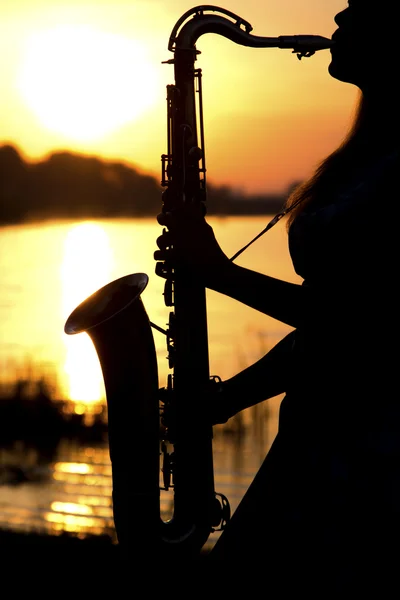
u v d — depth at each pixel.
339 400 4.20
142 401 5.36
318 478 4.21
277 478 4.39
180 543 5.34
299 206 4.77
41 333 47.12
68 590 9.80
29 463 18.88
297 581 4.25
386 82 4.40
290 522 4.29
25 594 9.77
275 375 4.93
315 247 4.30
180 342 5.39
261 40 5.77
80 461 19.25
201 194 5.67
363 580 4.09
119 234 169.75
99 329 5.40
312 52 5.80
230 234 101.12
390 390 4.11
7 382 26.69
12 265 93.88
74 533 12.92
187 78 5.72
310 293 4.36
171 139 5.70
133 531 5.31
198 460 5.36
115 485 5.37
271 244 90.38
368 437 4.11
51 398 23.59
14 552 11.41
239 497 15.74
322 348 4.27
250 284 4.53
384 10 4.30
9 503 15.40
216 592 4.45
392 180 4.14
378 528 4.06
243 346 37.66
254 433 21.48
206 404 5.12
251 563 4.39
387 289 4.14
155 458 5.36
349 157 4.56
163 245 4.78
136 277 5.54
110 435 5.41
